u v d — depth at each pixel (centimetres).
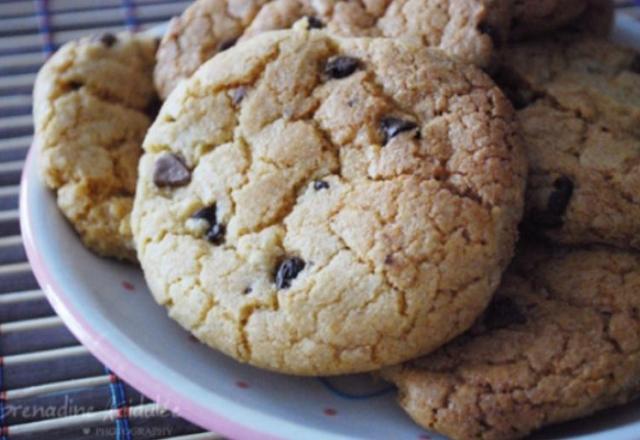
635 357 26
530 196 27
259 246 26
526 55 30
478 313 26
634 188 27
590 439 25
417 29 29
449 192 26
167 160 28
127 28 38
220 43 31
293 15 30
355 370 26
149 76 32
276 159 27
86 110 30
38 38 38
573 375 25
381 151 26
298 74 28
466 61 28
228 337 26
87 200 29
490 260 26
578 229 27
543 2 30
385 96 27
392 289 25
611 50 31
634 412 26
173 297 27
